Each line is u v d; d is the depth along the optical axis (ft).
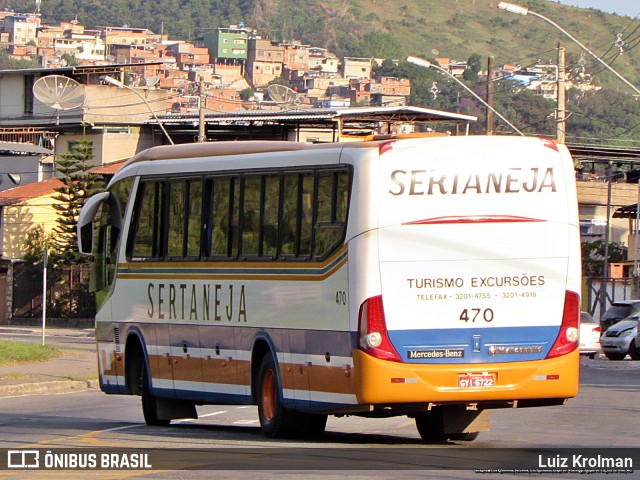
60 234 373.40
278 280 88.99
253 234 92.43
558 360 81.97
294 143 90.89
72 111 431.02
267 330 90.12
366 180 81.00
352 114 360.69
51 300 372.79
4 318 379.55
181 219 101.35
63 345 248.32
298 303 86.79
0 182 441.27
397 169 81.00
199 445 85.87
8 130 439.63
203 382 98.43
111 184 112.78
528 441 90.43
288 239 88.58
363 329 80.23
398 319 80.38
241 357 93.50
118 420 116.06
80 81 440.45
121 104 433.89
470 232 81.35
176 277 101.55
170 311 102.42
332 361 83.15
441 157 81.41
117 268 110.32
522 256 81.82
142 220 107.04
